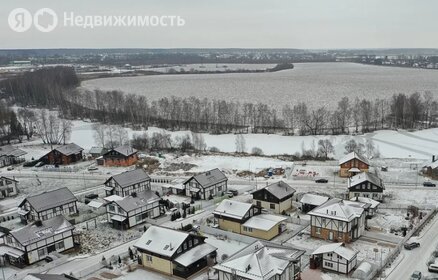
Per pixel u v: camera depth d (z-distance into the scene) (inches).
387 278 1973.4
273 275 1808.6
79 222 2847.0
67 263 2279.8
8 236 2351.1
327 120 5876.0
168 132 5664.4
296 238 2490.2
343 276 2031.3
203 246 2226.9
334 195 3166.8
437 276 1953.7
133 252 2349.9
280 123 5812.0
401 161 4037.9
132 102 6786.4
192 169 3996.1
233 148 4847.4
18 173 4047.7
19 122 5693.9
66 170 4082.2
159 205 2913.4
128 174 3280.0
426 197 3051.2
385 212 2810.0
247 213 2598.4
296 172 3801.7
